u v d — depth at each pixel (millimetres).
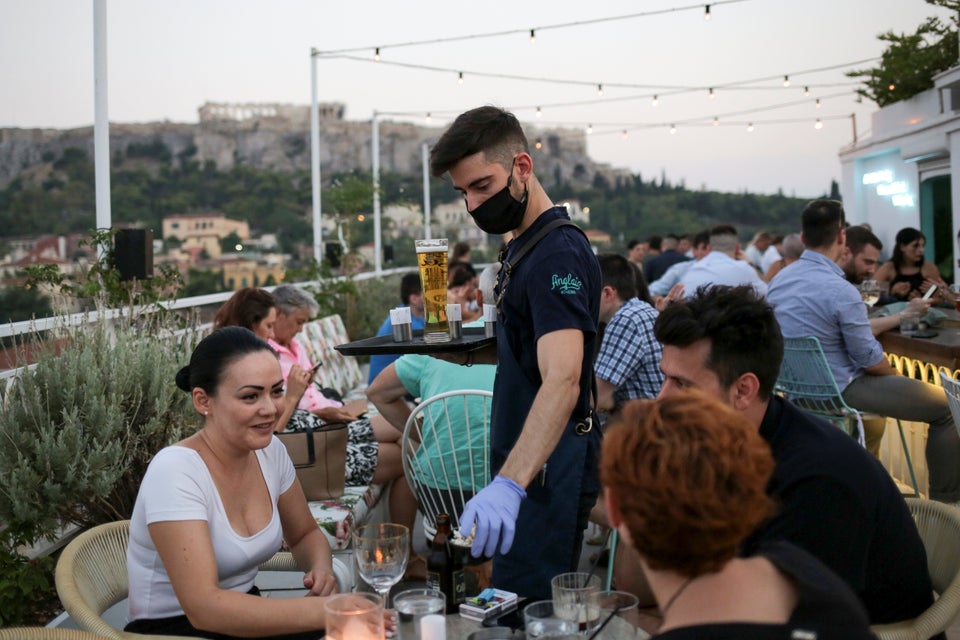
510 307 2191
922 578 1938
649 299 4418
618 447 1230
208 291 19328
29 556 3830
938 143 10703
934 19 11672
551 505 2184
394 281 12664
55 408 3541
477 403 3508
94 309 4609
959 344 4457
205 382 2289
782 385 4844
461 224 31453
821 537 1774
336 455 3787
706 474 1162
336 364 7066
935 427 4492
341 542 3520
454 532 2211
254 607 2119
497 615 1998
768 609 1237
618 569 3281
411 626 1729
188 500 2186
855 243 7168
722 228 7957
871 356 4562
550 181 85250
